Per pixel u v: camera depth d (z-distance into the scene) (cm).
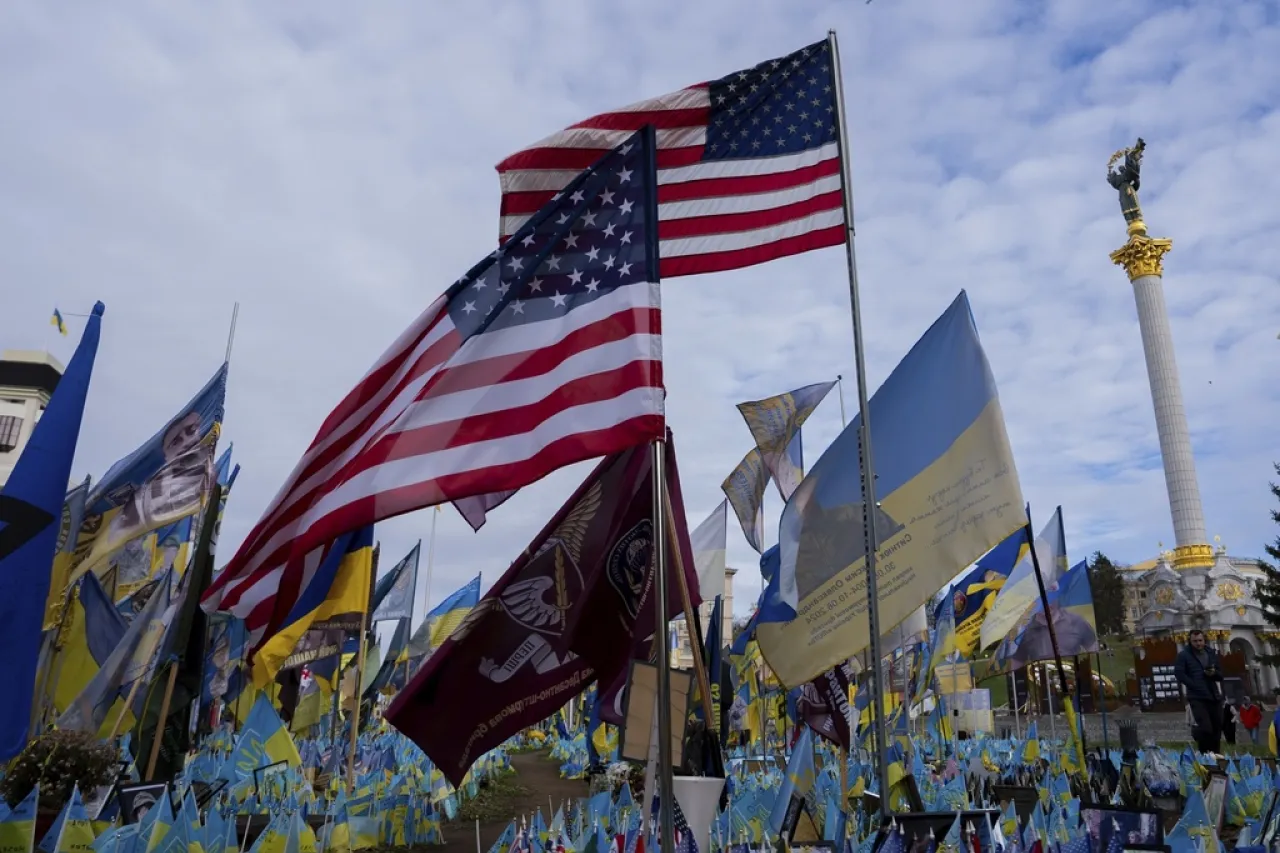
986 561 1697
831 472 841
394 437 571
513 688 717
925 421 805
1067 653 1484
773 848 641
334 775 1531
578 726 3008
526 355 591
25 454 626
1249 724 2542
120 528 1096
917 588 761
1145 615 7019
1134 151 6838
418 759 1917
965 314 811
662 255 776
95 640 1130
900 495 793
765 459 1427
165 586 1071
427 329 633
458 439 570
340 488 566
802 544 835
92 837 663
